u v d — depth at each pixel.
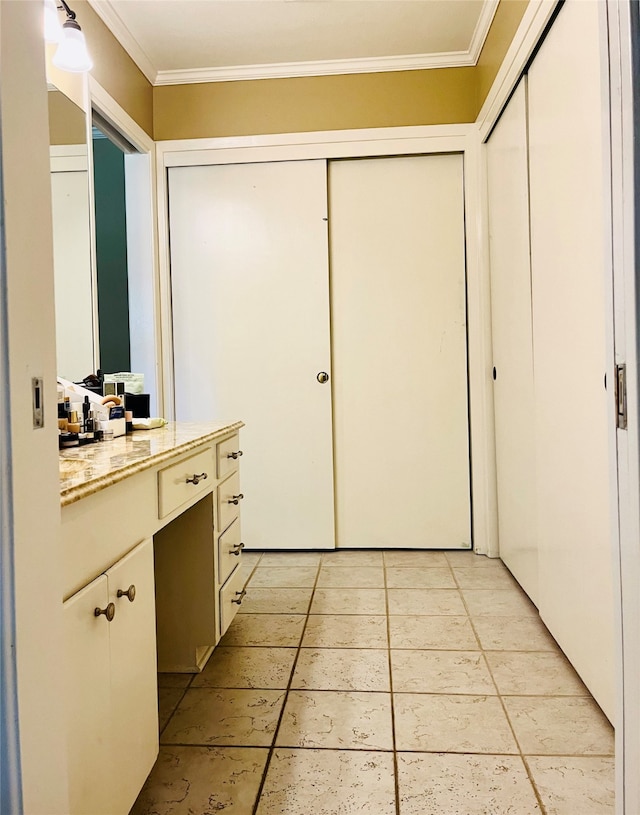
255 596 2.45
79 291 2.09
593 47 1.48
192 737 1.48
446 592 2.44
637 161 0.71
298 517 3.07
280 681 1.75
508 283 2.46
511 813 1.20
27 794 0.59
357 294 3.03
